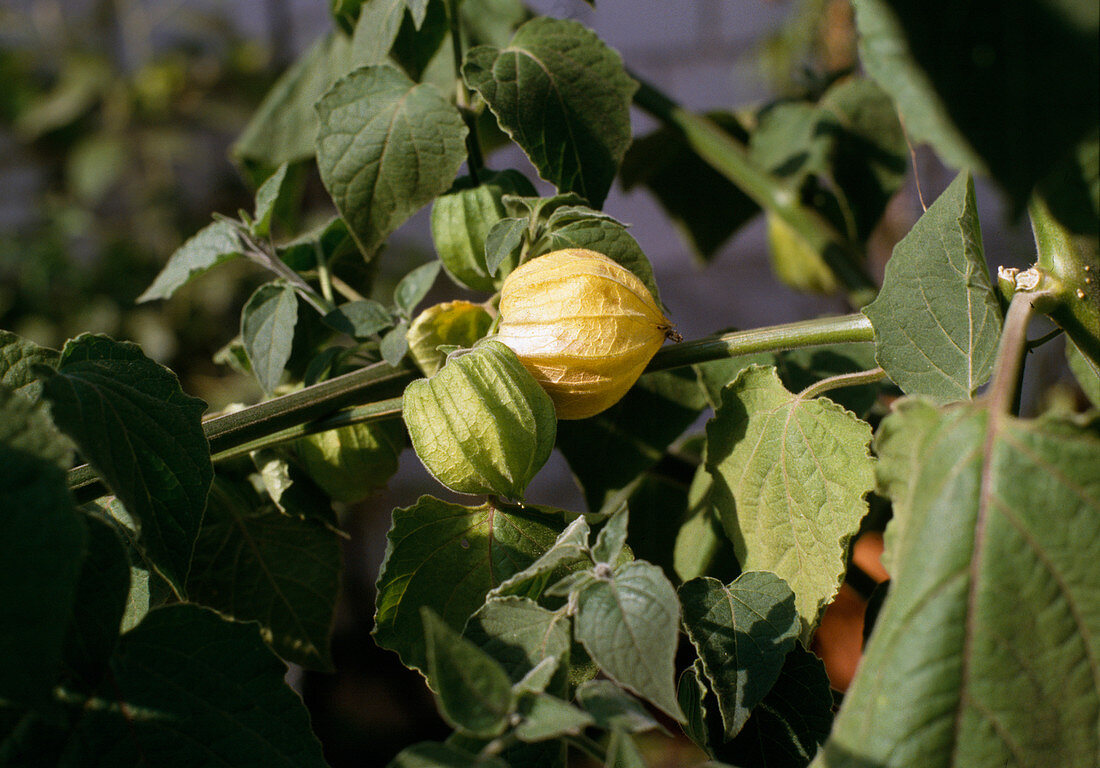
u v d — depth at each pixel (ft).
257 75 3.66
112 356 0.85
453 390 0.87
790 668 0.89
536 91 1.01
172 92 3.62
